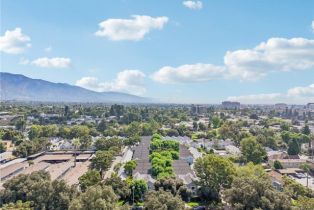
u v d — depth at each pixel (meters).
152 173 121.62
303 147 199.62
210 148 194.75
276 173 129.62
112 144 182.00
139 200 98.00
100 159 128.88
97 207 69.56
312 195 99.50
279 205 76.12
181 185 101.75
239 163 150.62
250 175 96.38
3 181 116.06
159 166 119.38
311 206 74.50
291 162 147.00
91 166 131.00
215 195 99.12
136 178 113.56
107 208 71.19
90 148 194.50
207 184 101.69
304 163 142.38
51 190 79.12
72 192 81.38
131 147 197.12
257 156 146.75
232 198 80.75
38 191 78.94
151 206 76.88
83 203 70.94
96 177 100.31
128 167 126.62
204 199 99.69
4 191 83.19
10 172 125.81
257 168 107.19
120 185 98.19
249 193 77.69
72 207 69.75
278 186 109.38
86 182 98.00
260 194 78.81
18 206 74.44
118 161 157.38
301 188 99.94
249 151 148.62
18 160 158.25
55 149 195.12
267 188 79.81
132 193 98.12
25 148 168.38
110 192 74.75
